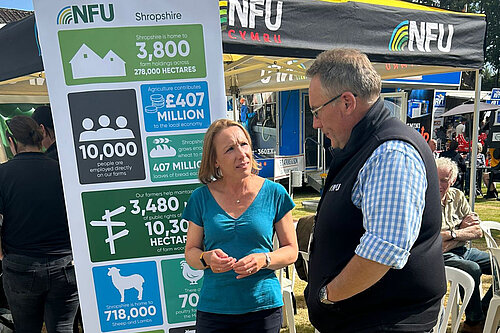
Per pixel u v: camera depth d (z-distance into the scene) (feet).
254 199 5.49
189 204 5.70
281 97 27.20
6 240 6.54
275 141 27.66
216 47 5.79
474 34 9.27
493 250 8.68
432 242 3.90
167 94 5.82
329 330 4.41
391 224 3.34
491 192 27.81
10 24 7.86
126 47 5.63
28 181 6.41
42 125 6.78
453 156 27.30
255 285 5.38
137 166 5.94
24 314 6.85
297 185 26.66
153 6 5.59
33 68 7.02
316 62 4.17
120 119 5.78
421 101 32.86
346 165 4.04
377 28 8.04
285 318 10.30
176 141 5.95
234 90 18.86
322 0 8.11
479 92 11.93
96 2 5.48
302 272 9.92
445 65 8.99
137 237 6.11
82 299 6.10
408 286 3.82
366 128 3.91
